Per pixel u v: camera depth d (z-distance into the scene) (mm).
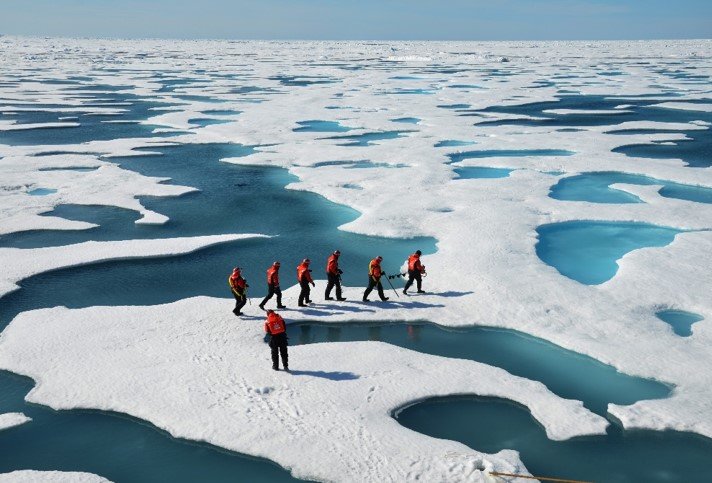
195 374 11141
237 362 11602
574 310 13945
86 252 18281
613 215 21797
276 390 10586
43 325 13234
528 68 118938
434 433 9727
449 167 30453
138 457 9109
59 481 8422
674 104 57375
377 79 91812
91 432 9703
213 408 10055
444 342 12891
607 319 13461
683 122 46812
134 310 14023
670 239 19828
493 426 9930
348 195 25172
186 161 33656
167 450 9242
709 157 33312
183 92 71688
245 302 13898
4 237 20328
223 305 14391
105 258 17828
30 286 16047
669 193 25891
